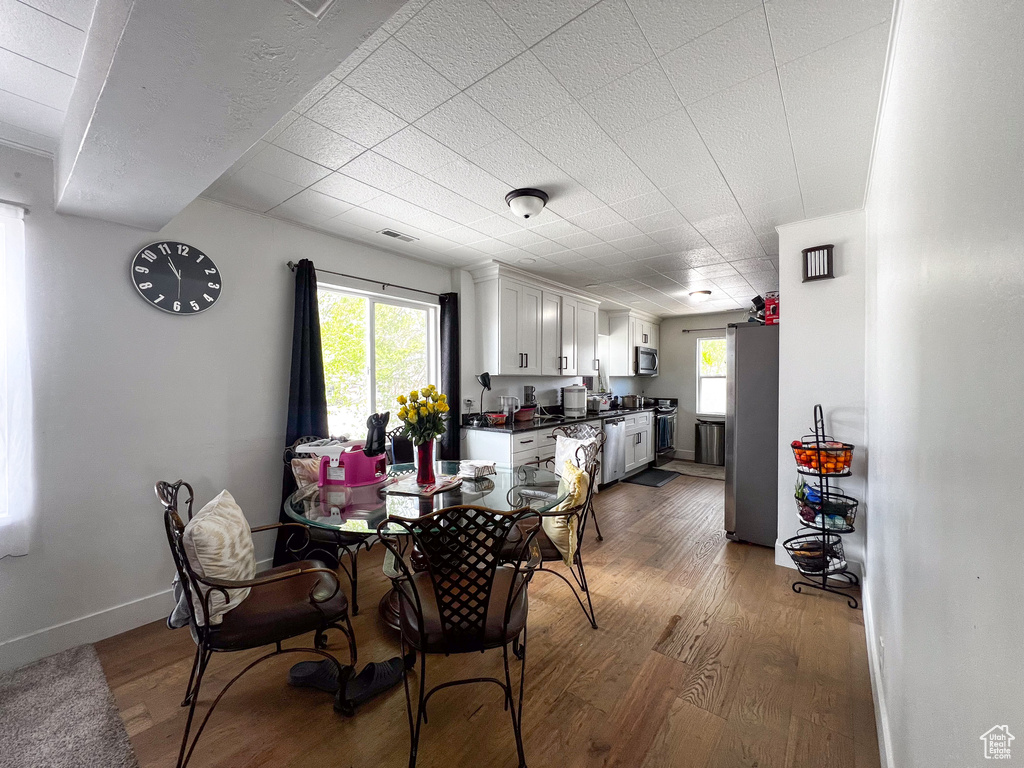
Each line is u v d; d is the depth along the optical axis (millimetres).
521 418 4395
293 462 2488
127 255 2146
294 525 1843
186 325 2369
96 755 1388
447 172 2164
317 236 3021
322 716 1558
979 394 584
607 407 5648
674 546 3168
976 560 586
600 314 6223
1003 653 488
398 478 2389
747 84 1506
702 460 6355
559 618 2193
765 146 1902
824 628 2086
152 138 1361
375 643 1995
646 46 1331
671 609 2275
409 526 1263
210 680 1746
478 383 4211
